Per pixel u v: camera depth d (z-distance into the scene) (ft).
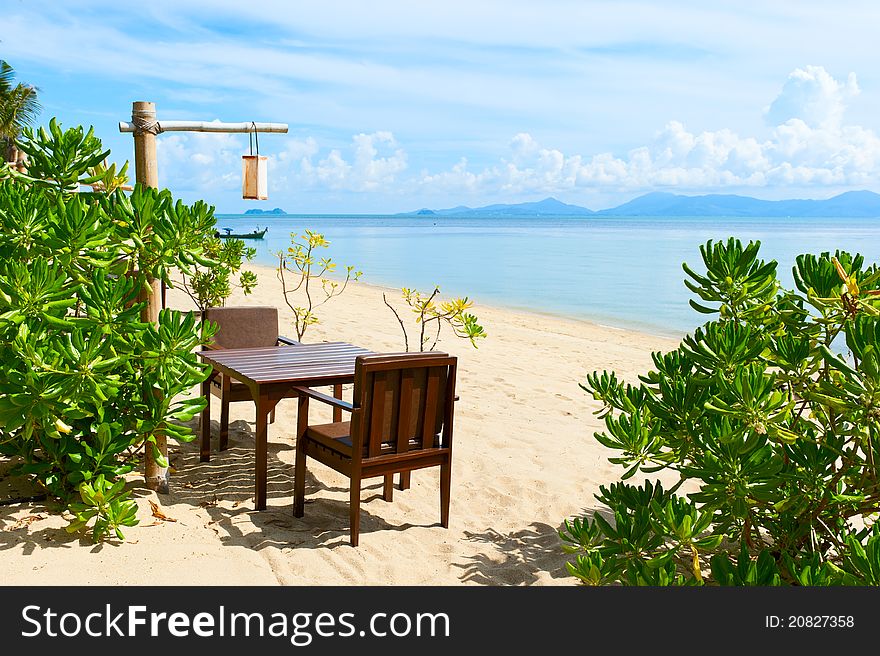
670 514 9.30
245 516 13.73
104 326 11.62
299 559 12.19
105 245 12.67
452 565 12.45
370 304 51.88
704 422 10.07
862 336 8.98
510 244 173.17
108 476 12.55
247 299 47.98
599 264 107.34
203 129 15.11
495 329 44.14
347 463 12.88
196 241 13.94
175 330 12.29
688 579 11.90
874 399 8.91
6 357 11.00
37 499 13.12
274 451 17.44
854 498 9.61
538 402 24.11
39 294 11.18
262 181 15.89
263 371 14.90
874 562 8.32
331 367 15.53
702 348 10.46
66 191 14.03
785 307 11.44
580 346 38.75
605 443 11.03
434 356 13.20
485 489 15.93
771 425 9.14
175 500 14.14
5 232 11.94
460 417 21.47
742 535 11.36
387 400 12.96
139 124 14.33
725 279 10.93
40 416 10.68
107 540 12.05
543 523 14.43
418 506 14.94
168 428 12.50
